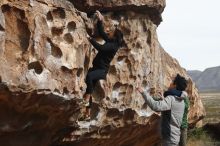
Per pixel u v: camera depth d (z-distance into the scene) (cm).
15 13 900
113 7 1262
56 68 961
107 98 1215
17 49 898
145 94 871
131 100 1284
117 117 1255
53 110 984
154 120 1389
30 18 916
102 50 1051
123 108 1260
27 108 930
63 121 1046
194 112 2036
